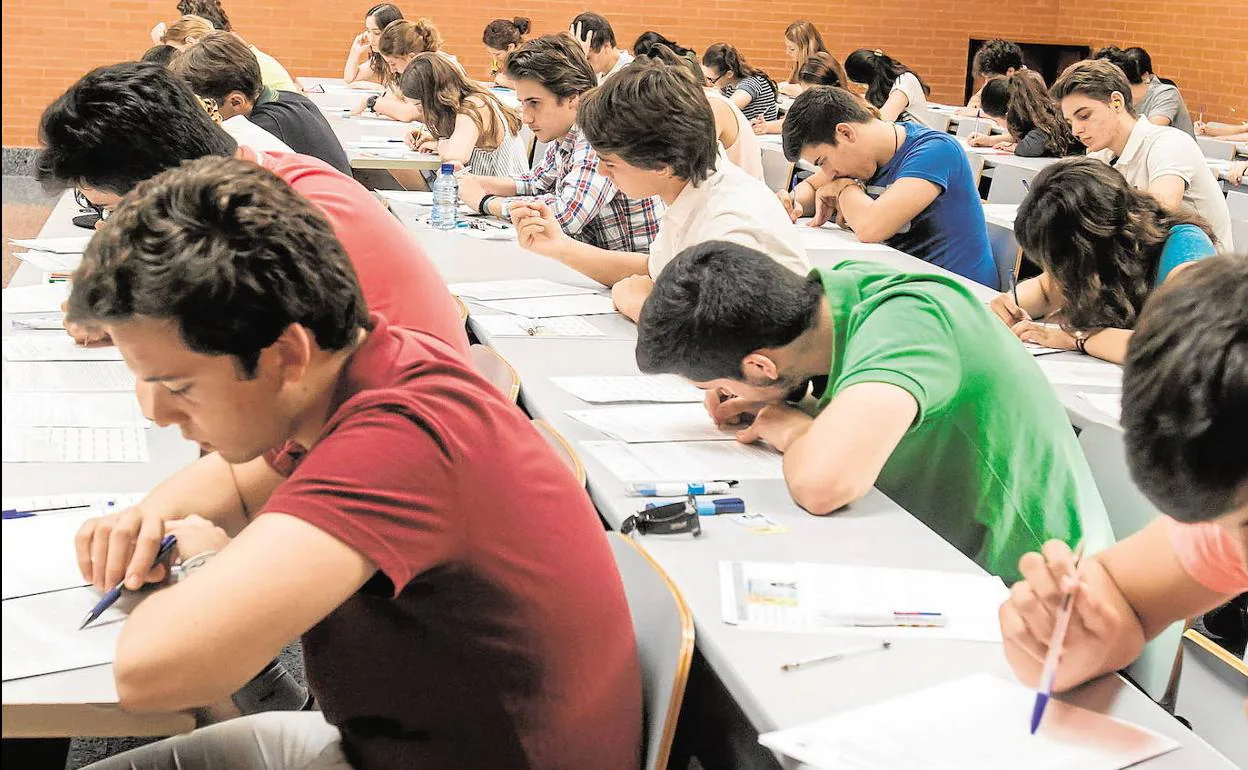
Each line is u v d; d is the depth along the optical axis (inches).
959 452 71.9
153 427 75.7
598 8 370.0
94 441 72.9
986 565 74.4
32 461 69.3
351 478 42.0
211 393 42.2
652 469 74.6
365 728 50.6
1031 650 50.4
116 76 73.5
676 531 65.7
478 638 45.8
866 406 67.8
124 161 73.6
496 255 142.2
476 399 45.6
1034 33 395.5
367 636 47.1
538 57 153.2
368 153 209.2
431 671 47.0
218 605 40.6
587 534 49.3
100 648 48.6
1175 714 53.1
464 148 196.1
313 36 353.7
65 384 83.0
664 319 72.6
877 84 304.2
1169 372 32.3
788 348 71.9
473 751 48.4
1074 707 49.6
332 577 41.3
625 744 51.6
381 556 41.8
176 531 55.2
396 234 83.7
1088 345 106.7
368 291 79.7
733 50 309.0
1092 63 157.4
